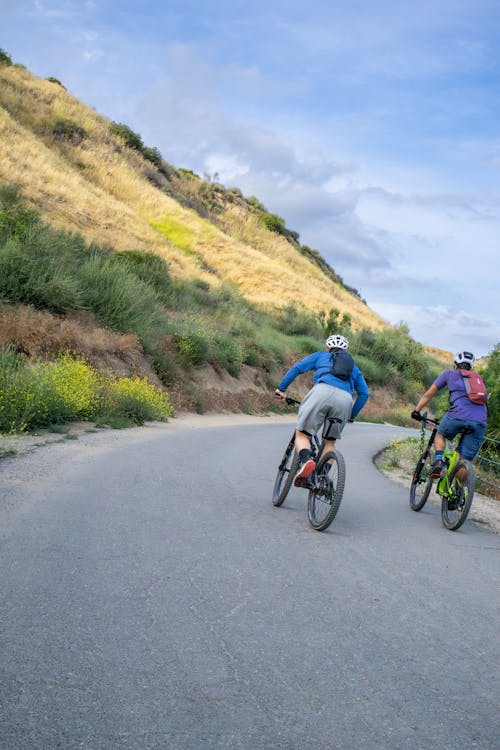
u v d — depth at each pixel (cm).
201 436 1316
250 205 9150
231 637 331
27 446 897
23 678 267
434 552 570
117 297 1958
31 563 415
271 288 5784
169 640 319
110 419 1310
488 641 365
